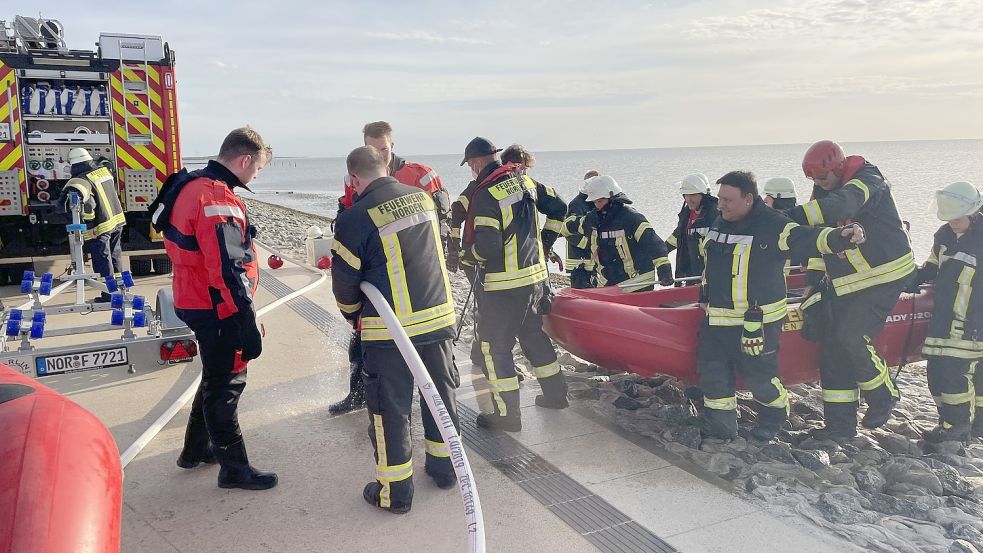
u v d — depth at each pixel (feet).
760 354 14.02
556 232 16.44
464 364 19.11
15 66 26.04
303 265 33.27
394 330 9.84
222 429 11.54
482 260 14.28
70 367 15.02
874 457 14.61
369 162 11.24
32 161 27.27
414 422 14.98
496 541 10.27
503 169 14.47
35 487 6.29
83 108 27.63
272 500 11.51
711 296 14.42
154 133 28.30
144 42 27.71
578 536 10.41
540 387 17.26
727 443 14.34
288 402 16.02
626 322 15.56
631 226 20.07
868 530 10.71
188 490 11.85
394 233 10.90
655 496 11.73
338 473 12.50
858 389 15.67
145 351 15.65
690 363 15.43
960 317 15.28
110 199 24.47
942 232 15.85
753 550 10.11
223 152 10.88
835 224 14.66
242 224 10.77
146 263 30.55
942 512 11.82
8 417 7.12
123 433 14.17
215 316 10.99
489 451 13.51
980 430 16.22
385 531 10.58
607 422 15.10
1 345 14.87
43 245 27.94
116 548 6.68
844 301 14.92
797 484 12.57
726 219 13.99
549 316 16.92
